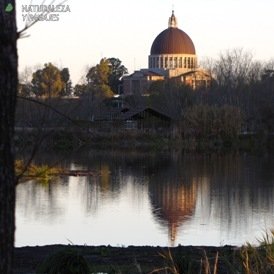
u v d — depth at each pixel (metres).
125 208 53.81
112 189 68.56
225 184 72.69
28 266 25.31
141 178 80.62
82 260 19.94
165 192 65.81
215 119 147.12
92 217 48.34
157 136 145.12
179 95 172.75
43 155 79.12
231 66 197.00
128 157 114.31
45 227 42.94
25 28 8.62
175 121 151.12
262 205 55.06
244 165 97.75
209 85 186.12
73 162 102.31
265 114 161.88
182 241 38.66
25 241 37.31
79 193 64.12
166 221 47.03
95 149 130.12
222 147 142.75
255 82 181.25
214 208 53.72
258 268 16.53
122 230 42.69
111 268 22.98
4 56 8.37
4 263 8.34
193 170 90.56
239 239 38.75
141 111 152.12
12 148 8.43
